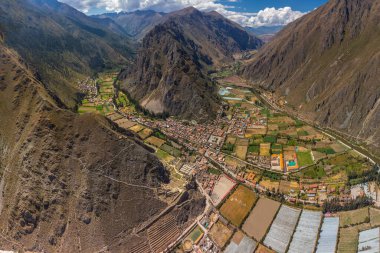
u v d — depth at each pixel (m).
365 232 120.00
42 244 117.00
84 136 135.38
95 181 126.88
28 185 126.12
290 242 121.75
